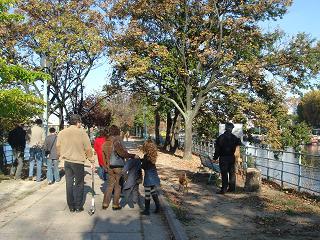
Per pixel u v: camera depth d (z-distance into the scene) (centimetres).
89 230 828
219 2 2914
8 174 1700
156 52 2841
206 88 3017
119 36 2883
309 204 1127
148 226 867
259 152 2405
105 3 2952
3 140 1964
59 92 3372
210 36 2852
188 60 3047
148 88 3169
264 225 871
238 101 2989
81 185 1005
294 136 2864
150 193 982
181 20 2992
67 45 2958
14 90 1356
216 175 1583
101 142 1560
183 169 2192
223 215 969
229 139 1287
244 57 2958
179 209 1006
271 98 3073
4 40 2833
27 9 2900
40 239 758
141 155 2908
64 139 994
